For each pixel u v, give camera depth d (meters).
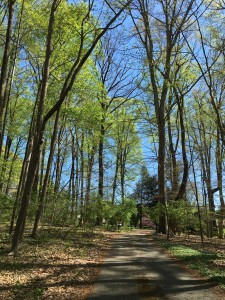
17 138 31.25
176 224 23.52
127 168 40.88
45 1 17.06
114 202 28.61
